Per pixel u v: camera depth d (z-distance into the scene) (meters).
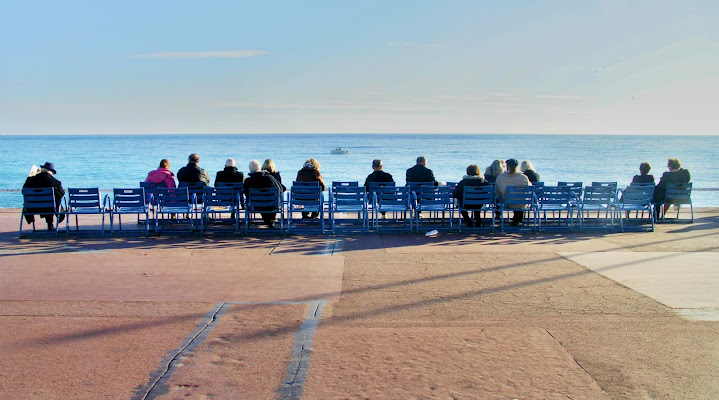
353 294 6.32
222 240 9.97
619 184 36.41
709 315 5.48
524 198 10.75
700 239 9.83
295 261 8.14
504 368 4.21
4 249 9.09
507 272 7.35
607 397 3.74
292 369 4.19
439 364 4.28
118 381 3.98
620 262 7.91
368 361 4.34
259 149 118.38
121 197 10.37
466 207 10.87
